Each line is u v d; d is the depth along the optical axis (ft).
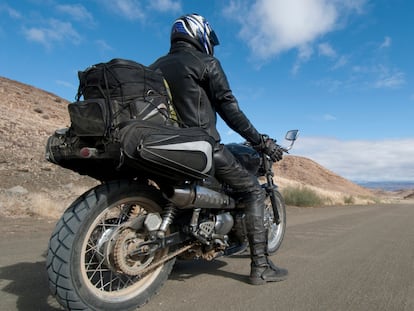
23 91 135.54
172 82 10.90
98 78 9.07
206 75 10.87
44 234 21.83
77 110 8.77
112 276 10.61
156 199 10.06
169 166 8.96
